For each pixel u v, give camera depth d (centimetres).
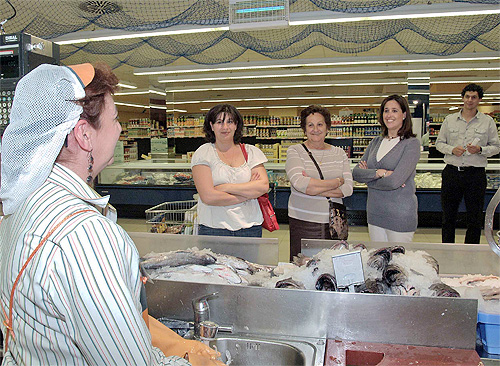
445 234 511
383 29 610
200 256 200
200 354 124
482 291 173
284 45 661
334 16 423
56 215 80
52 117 83
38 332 82
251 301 159
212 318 163
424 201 677
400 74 988
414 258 175
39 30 558
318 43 708
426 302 146
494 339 151
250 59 869
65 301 77
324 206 309
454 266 216
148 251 237
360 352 145
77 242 77
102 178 800
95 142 91
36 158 82
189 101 1215
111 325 77
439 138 521
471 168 487
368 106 1167
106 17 553
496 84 990
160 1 500
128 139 1608
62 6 502
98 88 90
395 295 148
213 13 510
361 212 708
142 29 495
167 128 1038
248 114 1281
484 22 572
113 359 78
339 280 162
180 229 411
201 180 282
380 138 335
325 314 154
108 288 77
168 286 168
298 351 145
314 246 222
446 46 739
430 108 1075
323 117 320
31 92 83
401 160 305
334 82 1017
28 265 78
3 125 204
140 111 1695
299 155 322
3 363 94
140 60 820
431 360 137
